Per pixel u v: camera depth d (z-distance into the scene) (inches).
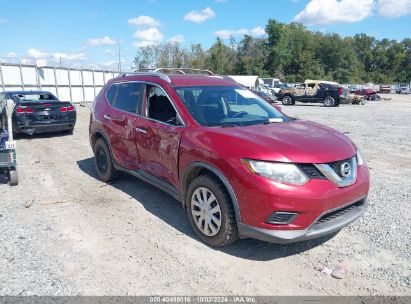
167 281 131.0
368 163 311.1
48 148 378.6
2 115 254.8
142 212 194.7
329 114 831.1
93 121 247.3
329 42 4222.4
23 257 146.9
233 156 139.9
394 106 1216.8
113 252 151.5
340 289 126.6
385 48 5147.6
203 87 194.4
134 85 214.7
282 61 3531.0
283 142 142.6
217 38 3777.1
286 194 129.3
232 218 144.2
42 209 199.3
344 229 173.0
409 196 220.5
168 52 3804.1
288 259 146.3
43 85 1031.0
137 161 204.7
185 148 161.0
